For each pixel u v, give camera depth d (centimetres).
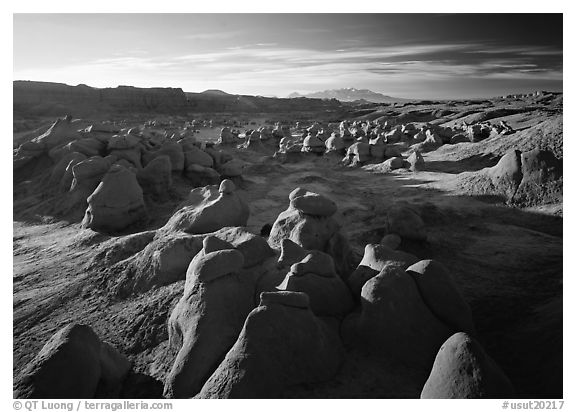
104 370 627
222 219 1191
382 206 1630
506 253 1055
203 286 696
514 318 732
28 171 2070
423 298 654
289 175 2442
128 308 870
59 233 1427
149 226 1415
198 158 2039
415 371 580
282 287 713
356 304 724
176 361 625
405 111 7012
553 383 536
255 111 9338
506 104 7175
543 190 1436
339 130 4612
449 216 1402
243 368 534
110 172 1403
